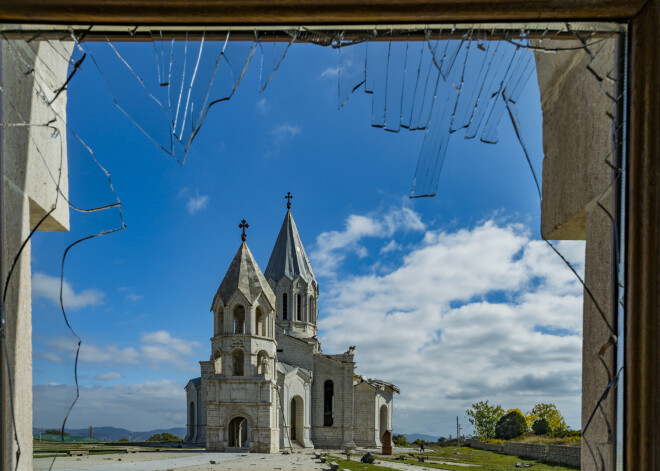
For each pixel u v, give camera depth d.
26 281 3.61
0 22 2.84
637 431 2.63
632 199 2.71
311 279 56.97
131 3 2.68
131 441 50.62
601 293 3.11
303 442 47.31
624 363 2.74
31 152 3.66
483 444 45.72
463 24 2.98
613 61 2.92
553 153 3.87
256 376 38.75
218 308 40.91
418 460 31.84
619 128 2.82
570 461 26.16
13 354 3.36
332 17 2.76
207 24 2.87
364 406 53.25
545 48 3.23
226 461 29.45
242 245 42.66
